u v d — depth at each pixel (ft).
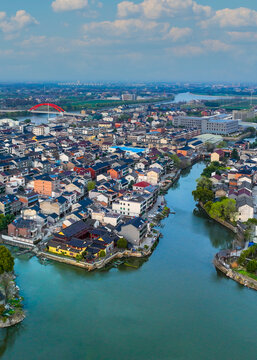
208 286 526.16
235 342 422.82
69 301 485.15
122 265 578.66
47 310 466.29
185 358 397.19
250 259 575.79
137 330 436.76
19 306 466.70
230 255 593.01
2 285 496.23
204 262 592.19
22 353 399.65
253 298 500.74
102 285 523.29
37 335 425.69
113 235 631.15
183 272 561.84
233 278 540.93
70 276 542.98
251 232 638.94
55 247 595.06
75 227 634.02
